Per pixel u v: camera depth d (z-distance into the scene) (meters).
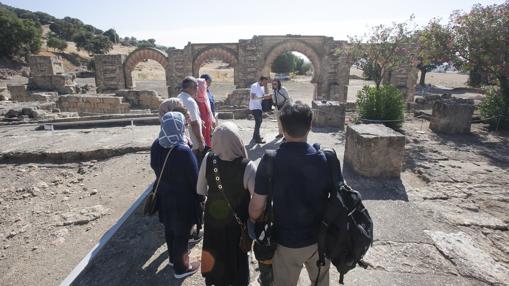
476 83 26.48
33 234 5.35
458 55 11.67
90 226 5.38
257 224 2.47
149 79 51.56
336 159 2.27
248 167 2.60
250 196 2.69
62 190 6.91
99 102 18.33
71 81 26.25
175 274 3.33
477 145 8.28
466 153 7.59
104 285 3.35
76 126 12.04
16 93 22.59
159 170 3.17
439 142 8.56
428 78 57.59
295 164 2.15
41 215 5.99
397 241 3.97
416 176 6.23
